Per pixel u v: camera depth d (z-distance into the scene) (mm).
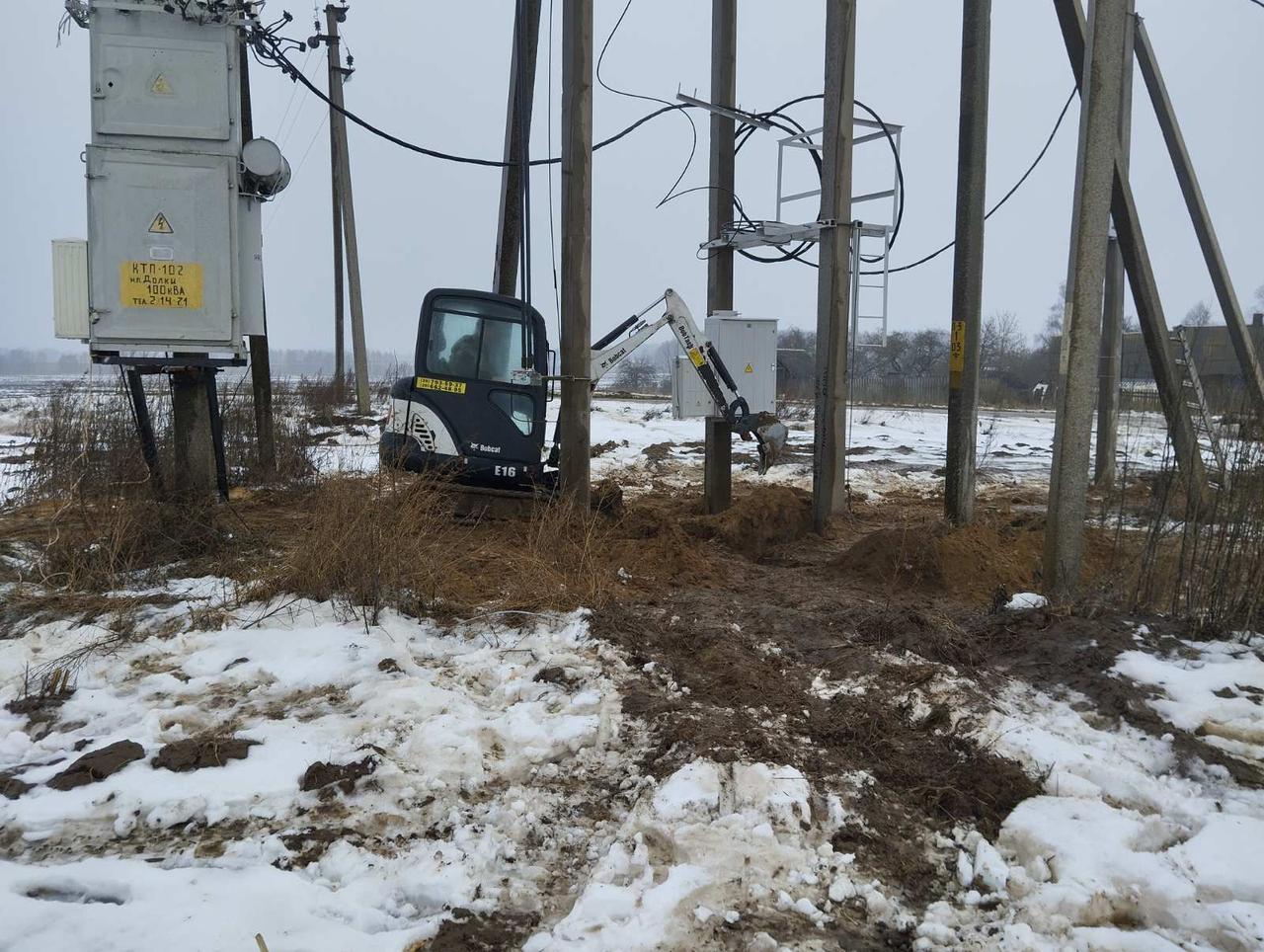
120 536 7777
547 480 10336
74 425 10977
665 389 51562
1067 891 3605
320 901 3596
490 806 4320
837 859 3904
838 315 10516
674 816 4082
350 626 6496
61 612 6848
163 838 4035
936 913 3596
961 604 7504
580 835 4141
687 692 5531
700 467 16703
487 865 3887
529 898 3707
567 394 9945
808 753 4770
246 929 3367
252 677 5750
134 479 8953
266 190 8664
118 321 8219
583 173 9773
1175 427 9875
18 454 15352
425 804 4328
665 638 6371
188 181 8250
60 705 5375
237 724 5121
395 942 3369
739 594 7801
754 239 10906
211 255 8336
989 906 3682
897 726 5098
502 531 9648
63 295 8133
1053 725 5105
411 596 7012
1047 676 5660
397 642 6266
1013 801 4359
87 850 3936
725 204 11312
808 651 6234
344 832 4094
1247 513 6387
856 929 3518
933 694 5379
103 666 5863
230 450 13859
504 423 10164
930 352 57188
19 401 28672
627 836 4012
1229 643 5984
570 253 9836
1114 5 6391
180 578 7840
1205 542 6469
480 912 3600
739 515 10000
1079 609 6453
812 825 4133
